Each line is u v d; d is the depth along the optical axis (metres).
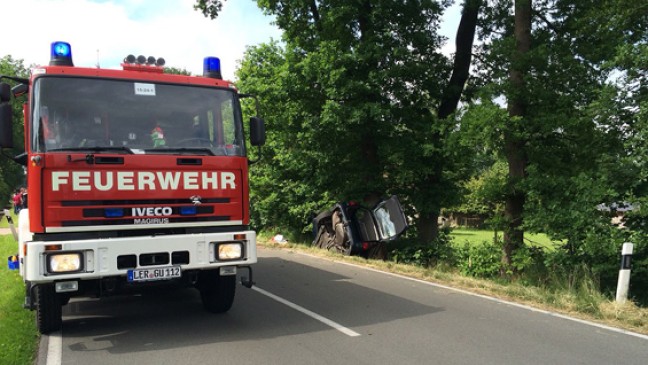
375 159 15.48
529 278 11.23
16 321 6.70
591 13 11.98
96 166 5.71
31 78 5.75
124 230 5.85
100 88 5.98
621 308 7.35
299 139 15.62
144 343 5.90
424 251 14.71
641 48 9.52
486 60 13.59
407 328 6.53
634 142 9.68
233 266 6.33
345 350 5.61
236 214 6.47
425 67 14.06
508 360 5.28
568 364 5.17
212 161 6.34
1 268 11.35
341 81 13.41
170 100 6.31
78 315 7.32
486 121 11.16
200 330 6.47
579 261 10.48
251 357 5.37
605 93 10.02
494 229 12.60
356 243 14.20
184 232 6.16
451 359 5.30
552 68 11.87
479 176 16.84
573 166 11.81
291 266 12.30
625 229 9.87
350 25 14.65
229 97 6.69
